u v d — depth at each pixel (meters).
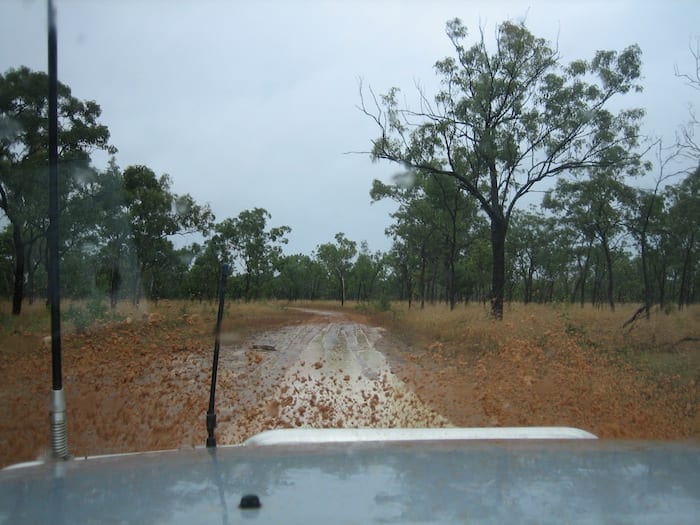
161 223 22.98
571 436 3.13
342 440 2.92
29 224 19.47
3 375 9.91
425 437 3.01
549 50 20.28
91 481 2.11
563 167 20.39
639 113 19.75
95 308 16.56
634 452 2.64
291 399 8.24
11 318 17.42
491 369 10.34
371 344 16.69
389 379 10.19
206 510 1.75
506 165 20.55
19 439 5.95
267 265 40.56
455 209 27.98
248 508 1.76
